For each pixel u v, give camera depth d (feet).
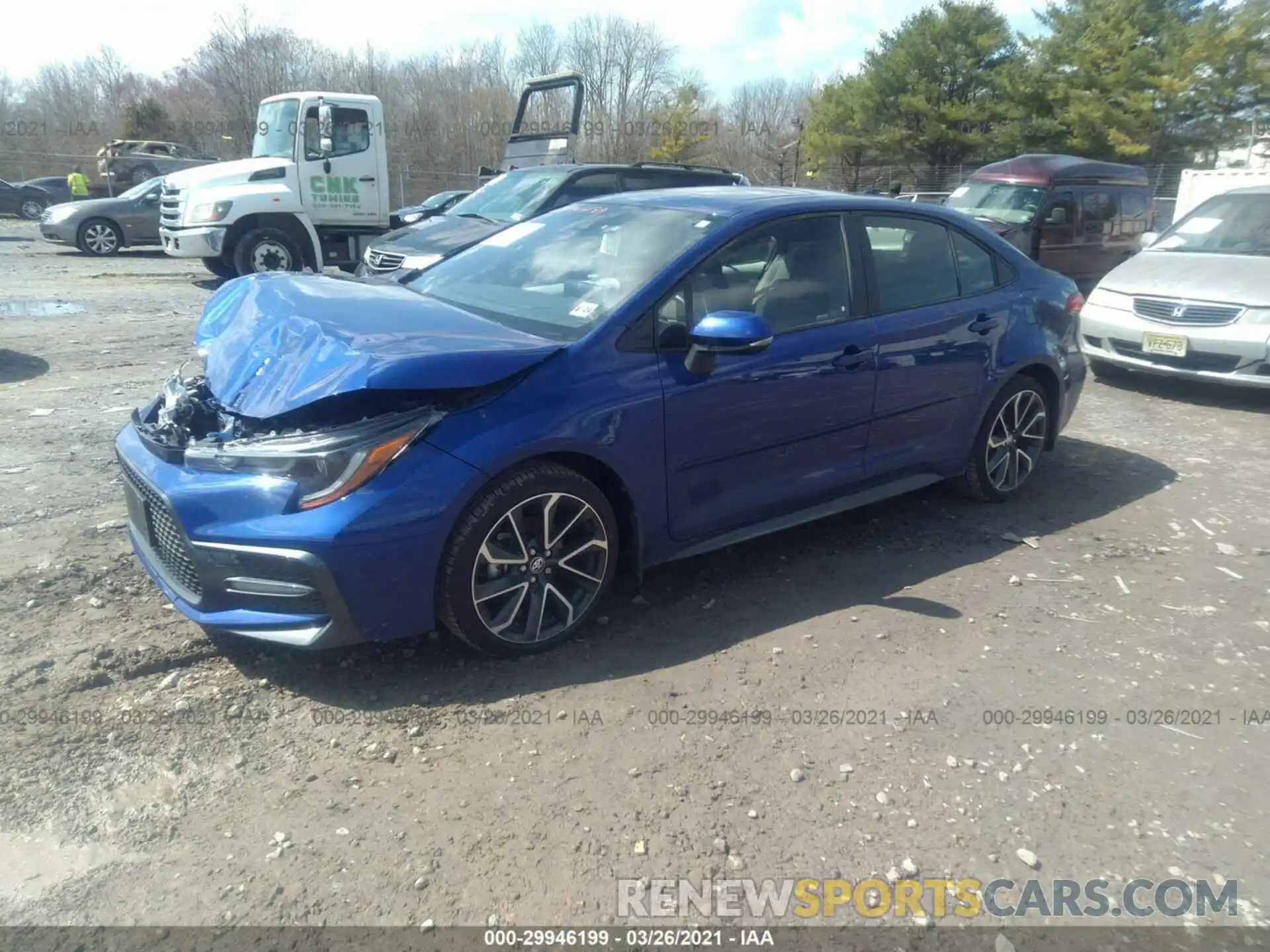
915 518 16.88
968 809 9.37
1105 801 9.55
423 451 10.50
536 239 15.03
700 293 12.83
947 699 11.20
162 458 11.03
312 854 8.52
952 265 16.12
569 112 43.14
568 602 11.93
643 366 12.03
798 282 13.92
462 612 11.05
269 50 149.69
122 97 182.91
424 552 10.57
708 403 12.55
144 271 51.72
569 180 32.73
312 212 44.78
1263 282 24.47
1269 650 12.55
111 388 23.88
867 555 15.20
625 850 8.68
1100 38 114.52
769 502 13.78
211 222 42.04
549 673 11.47
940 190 118.83
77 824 8.79
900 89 128.98
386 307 12.63
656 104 153.79
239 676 11.17
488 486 10.98
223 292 14.90
